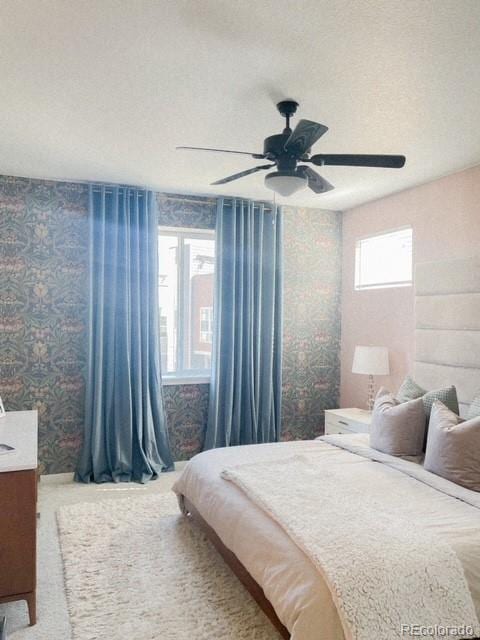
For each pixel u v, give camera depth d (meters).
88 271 4.24
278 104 2.64
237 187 4.39
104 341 4.26
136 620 2.24
